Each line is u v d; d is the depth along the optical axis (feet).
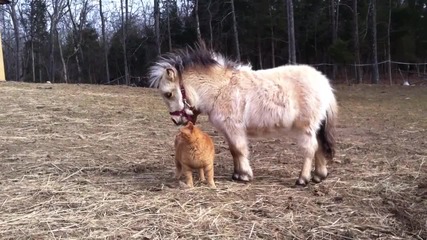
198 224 12.54
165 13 110.73
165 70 16.46
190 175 15.79
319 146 16.69
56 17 126.00
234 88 16.08
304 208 13.85
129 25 123.44
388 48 83.71
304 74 16.22
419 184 16.05
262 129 16.20
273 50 95.71
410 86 68.33
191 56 16.62
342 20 97.19
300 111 15.85
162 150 22.07
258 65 107.34
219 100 16.14
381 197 14.90
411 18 88.74
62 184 16.11
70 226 12.39
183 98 16.39
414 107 42.09
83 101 37.83
